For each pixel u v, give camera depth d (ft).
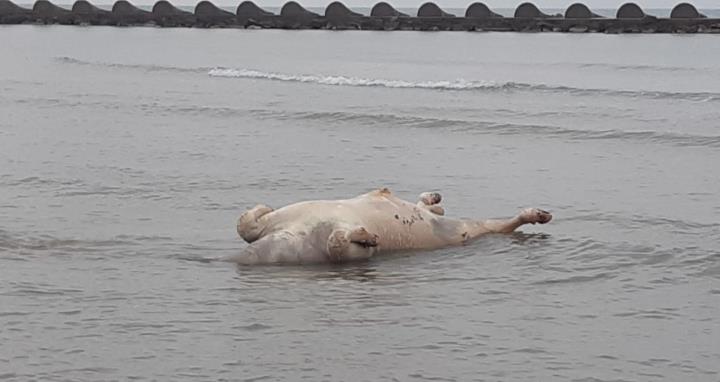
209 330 33.47
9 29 295.89
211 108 100.07
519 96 110.83
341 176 63.00
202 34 271.49
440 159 69.72
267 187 59.16
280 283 38.63
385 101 106.93
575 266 40.93
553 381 29.37
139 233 47.21
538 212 45.57
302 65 166.20
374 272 40.09
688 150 72.84
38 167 66.39
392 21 273.95
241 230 42.57
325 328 33.65
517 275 39.75
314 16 289.33
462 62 169.58
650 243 44.34
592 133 80.48
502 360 30.94
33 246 44.68
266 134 82.84
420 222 43.78
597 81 130.41
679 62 161.38
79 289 37.99
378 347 31.99
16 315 34.94
